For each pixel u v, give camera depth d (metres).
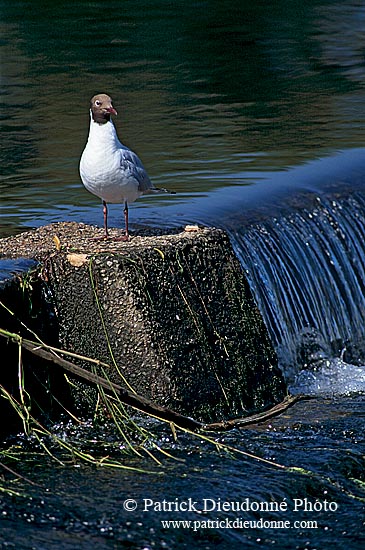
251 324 12.02
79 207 15.15
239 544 8.91
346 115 21.59
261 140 19.42
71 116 22.41
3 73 27.86
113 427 10.95
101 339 11.12
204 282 11.62
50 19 38.06
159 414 10.96
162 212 14.62
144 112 22.56
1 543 8.57
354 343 14.58
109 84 26.08
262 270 13.84
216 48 31.50
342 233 15.26
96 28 35.75
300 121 21.14
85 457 10.23
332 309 14.47
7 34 34.88
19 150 19.30
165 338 11.07
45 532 8.80
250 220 14.48
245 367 11.80
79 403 11.18
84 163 11.29
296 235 14.66
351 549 8.91
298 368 13.79
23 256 11.28
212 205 15.00
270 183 16.14
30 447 10.45
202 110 22.59
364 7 40.00
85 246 11.39
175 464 10.20
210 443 10.73
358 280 15.07
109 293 10.98
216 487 9.75
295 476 10.06
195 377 11.26
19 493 9.42
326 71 27.34
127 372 11.11
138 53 30.73
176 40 33.12
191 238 11.73
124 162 11.25
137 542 8.77
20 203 15.45
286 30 34.94
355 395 12.90
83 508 9.22
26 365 10.80
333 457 10.52
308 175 16.48
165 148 19.00
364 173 16.70
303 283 14.28
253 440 10.95
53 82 26.52
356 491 9.91
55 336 11.22
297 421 11.61
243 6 40.44
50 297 11.16
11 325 10.69
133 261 11.02
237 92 24.67
